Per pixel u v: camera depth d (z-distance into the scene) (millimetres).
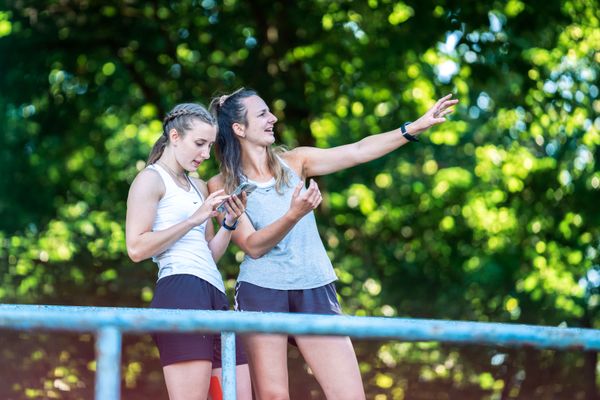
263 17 32312
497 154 36031
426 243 36250
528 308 32781
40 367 25391
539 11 30766
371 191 37250
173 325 5566
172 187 11625
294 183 12719
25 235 31922
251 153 12656
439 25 30641
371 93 34250
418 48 31125
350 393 11898
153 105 33531
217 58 33406
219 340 11664
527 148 36219
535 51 32656
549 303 32844
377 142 12922
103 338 5473
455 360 28328
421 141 36812
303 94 31781
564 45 33156
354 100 34094
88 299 29000
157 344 11312
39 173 36125
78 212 35688
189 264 11461
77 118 35125
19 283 29062
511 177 35750
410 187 37375
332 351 11992
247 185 11719
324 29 32344
